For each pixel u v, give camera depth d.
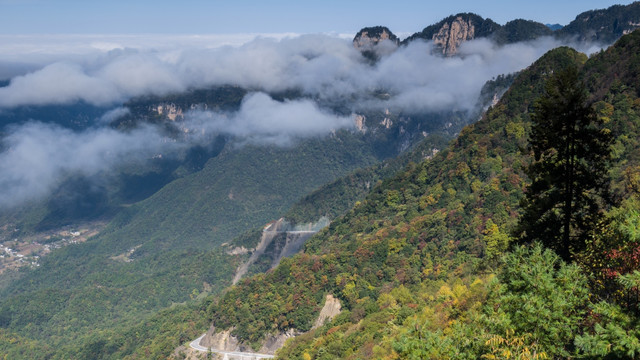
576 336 24.88
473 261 93.62
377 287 118.75
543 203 44.03
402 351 30.31
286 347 116.38
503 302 29.62
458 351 28.77
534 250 31.03
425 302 86.56
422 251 117.12
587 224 42.72
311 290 133.75
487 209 112.12
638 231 30.03
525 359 26.22
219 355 137.75
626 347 23.50
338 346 90.06
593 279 32.38
